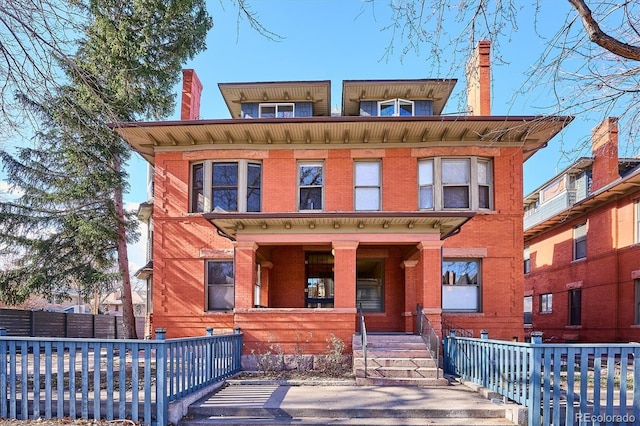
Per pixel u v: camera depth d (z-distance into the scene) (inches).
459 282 644.1
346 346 495.5
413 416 321.7
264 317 502.9
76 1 323.9
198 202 678.5
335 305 506.6
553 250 974.4
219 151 670.5
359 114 762.8
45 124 561.0
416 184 656.4
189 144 679.1
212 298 660.1
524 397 308.0
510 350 333.4
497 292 631.2
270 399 351.3
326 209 657.6
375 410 321.7
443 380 416.5
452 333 478.9
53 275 713.0
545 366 296.2
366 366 430.9
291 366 485.7
